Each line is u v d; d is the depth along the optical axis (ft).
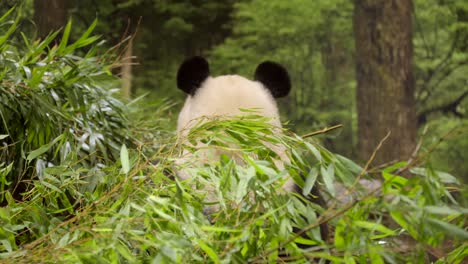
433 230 15.31
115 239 14.70
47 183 19.30
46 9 65.46
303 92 120.37
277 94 25.00
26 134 25.14
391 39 85.66
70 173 19.77
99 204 17.10
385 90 85.56
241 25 113.60
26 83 24.53
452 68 121.80
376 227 15.06
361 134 86.63
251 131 18.85
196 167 17.99
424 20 119.34
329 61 122.11
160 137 30.68
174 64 113.60
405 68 85.71
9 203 19.10
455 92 124.67
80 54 44.91
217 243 15.11
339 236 15.30
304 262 15.93
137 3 102.47
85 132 25.48
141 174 17.76
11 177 24.77
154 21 112.27
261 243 16.40
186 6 113.91
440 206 15.42
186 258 14.61
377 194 15.06
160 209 16.02
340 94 120.98
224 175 16.90
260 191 16.98
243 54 109.19
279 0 110.11
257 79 25.20
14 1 45.03
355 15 87.97
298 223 16.60
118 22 104.37
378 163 84.84
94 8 97.86
